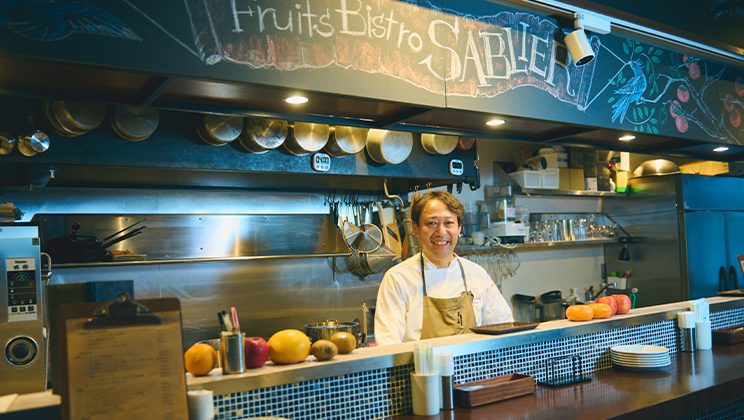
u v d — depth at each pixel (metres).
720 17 3.22
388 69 2.03
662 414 1.78
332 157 3.10
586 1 2.60
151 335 1.28
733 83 3.39
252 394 1.53
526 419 1.64
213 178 3.15
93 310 1.24
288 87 1.80
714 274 4.92
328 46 1.90
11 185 2.92
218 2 1.69
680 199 4.79
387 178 3.45
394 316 2.45
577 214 5.36
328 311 3.88
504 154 4.89
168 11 1.61
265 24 1.77
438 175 3.46
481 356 1.97
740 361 2.36
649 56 2.93
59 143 2.35
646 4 2.85
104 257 2.94
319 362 1.67
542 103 2.47
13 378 2.58
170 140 2.62
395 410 1.78
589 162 5.08
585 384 2.04
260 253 3.59
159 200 3.39
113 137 2.48
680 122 3.03
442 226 2.54
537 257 5.03
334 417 1.66
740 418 2.57
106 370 1.23
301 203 3.83
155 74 1.60
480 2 2.33
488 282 2.73
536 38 2.49
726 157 3.85
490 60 2.33
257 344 1.59
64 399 1.19
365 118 2.34
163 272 3.35
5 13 1.40
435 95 2.14
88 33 1.49
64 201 3.12
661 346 2.44
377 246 3.78
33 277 2.64
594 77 2.68
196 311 3.44
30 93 1.71
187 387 1.42
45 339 2.69
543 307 4.75
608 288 5.31
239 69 1.72
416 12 2.13
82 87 1.74
